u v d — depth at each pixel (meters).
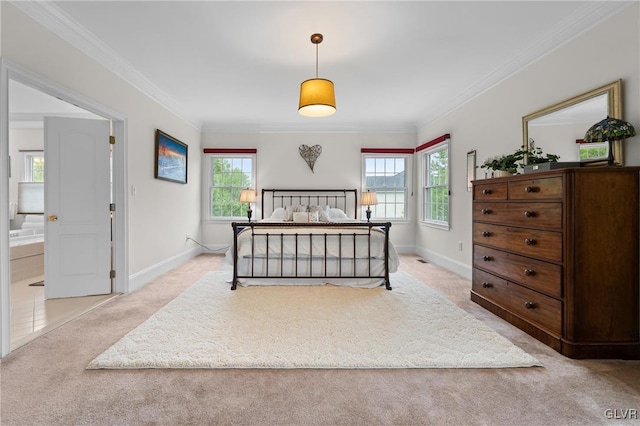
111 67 3.04
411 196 5.84
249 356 1.87
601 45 2.21
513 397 1.53
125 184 3.27
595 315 1.90
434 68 3.33
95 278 3.15
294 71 3.42
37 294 3.24
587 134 2.05
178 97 4.26
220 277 3.83
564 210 1.92
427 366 1.80
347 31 2.61
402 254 5.73
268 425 1.34
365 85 3.84
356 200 5.85
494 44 2.80
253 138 5.83
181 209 4.86
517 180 2.36
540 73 2.78
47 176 2.99
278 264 3.44
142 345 2.01
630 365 1.83
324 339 2.12
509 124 3.20
